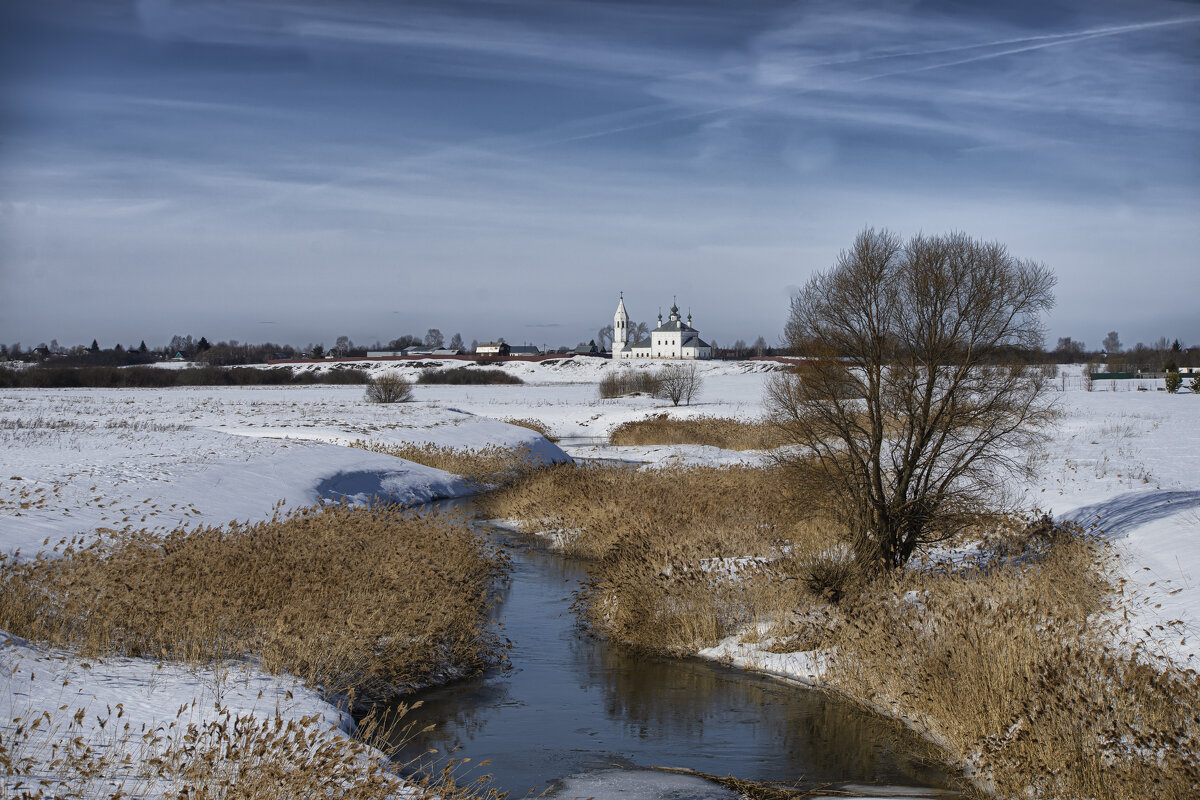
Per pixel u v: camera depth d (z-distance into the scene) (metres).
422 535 17.89
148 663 10.05
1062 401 55.62
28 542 14.05
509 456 36.03
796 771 9.50
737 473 26.88
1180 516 17.03
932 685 10.45
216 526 17.59
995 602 12.26
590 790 8.77
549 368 138.75
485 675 12.66
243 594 12.34
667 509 21.22
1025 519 18.05
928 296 14.91
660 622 14.54
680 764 9.62
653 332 185.38
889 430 16.08
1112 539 16.41
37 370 103.62
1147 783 7.67
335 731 8.69
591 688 12.22
